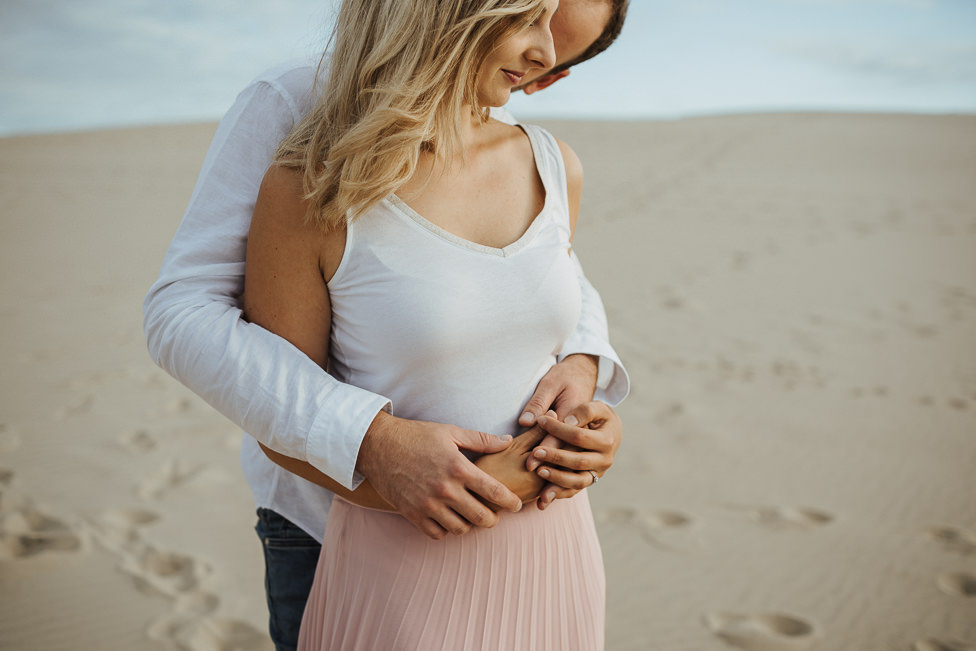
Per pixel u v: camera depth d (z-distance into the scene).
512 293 1.20
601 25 1.47
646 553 3.28
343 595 1.26
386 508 1.23
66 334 6.43
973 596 3.00
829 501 3.69
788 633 2.79
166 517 3.53
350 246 1.14
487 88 1.17
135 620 2.80
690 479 3.89
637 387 5.14
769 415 4.68
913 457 4.12
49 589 2.98
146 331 1.21
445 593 1.21
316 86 1.26
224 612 2.85
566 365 1.40
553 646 1.30
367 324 1.17
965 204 12.40
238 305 1.24
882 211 11.88
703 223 11.11
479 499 1.15
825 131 25.06
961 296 7.40
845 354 5.80
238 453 4.22
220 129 1.29
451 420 1.23
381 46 1.07
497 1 1.07
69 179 16.30
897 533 3.42
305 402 1.12
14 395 5.04
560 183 1.31
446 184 1.20
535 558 1.27
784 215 11.63
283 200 1.13
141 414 4.74
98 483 3.84
